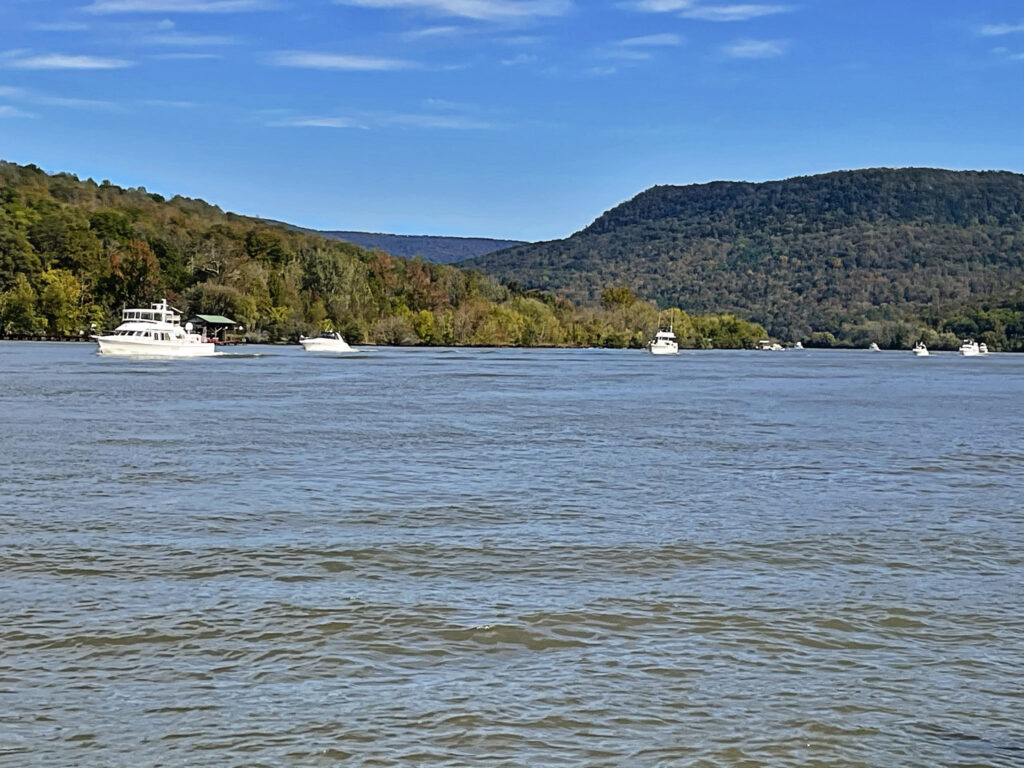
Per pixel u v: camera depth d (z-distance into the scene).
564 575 25.98
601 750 16.34
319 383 106.75
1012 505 36.72
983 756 16.38
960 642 21.23
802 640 21.20
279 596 23.72
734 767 15.92
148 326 161.38
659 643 20.92
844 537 30.77
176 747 16.27
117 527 30.58
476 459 47.06
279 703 17.84
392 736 16.70
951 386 125.00
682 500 36.91
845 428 65.06
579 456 48.66
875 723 17.42
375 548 28.50
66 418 63.19
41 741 16.41
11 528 30.16
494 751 16.27
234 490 37.44
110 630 21.20
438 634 21.28
